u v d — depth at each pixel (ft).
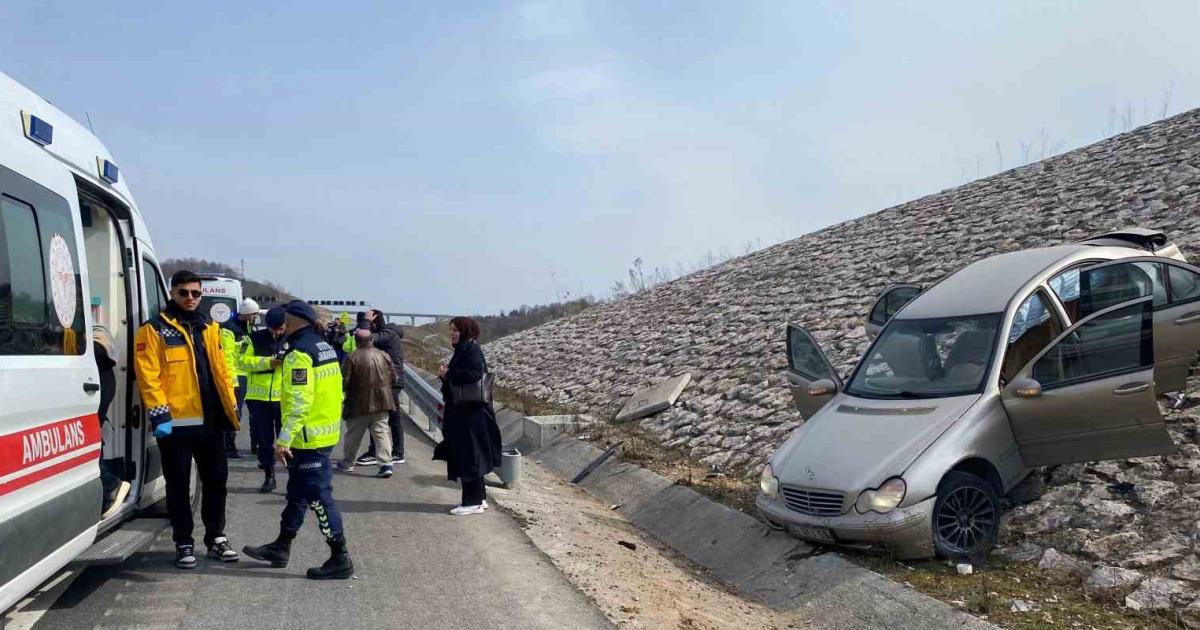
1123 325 22.63
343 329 42.22
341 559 21.01
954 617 19.80
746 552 27.32
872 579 22.43
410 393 51.52
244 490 31.07
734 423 40.52
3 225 14.67
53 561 15.61
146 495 21.65
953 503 23.24
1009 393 24.09
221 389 21.11
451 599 20.06
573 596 21.06
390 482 33.68
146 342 19.90
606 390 56.13
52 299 16.14
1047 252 28.71
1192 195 45.27
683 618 20.89
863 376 28.07
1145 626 18.76
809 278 63.41
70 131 18.92
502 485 34.40
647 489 35.65
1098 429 23.02
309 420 20.70
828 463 24.39
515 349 86.94
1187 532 21.62
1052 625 18.97
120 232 21.58
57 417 15.80
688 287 81.30
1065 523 23.72
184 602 18.90
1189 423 26.21
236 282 77.41
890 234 68.03
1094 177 58.49
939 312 27.81
